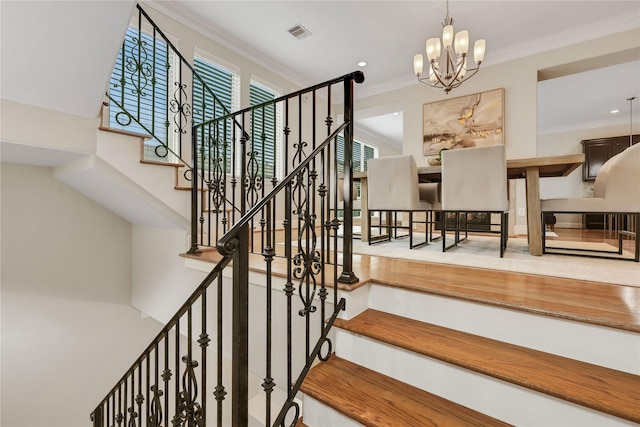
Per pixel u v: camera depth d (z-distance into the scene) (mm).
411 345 1170
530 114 3904
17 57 1357
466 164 2303
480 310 1253
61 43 1325
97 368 3002
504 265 1937
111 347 3094
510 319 1189
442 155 2404
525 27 3484
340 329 1385
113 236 3125
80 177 2346
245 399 933
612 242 3430
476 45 2854
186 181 2814
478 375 1041
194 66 3566
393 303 1490
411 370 1186
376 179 2830
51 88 1606
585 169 6434
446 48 3072
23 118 1721
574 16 3291
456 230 2875
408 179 2668
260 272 1840
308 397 1195
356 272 1718
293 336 1686
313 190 1417
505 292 1334
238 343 922
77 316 2889
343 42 3852
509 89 4039
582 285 1457
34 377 2641
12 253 2541
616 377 967
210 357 3484
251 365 1918
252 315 1909
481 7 3139
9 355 2527
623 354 1002
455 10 3197
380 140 8602
